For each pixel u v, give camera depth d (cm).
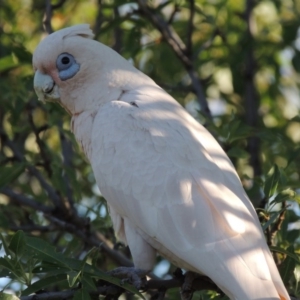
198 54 1548
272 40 1692
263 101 1725
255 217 966
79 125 1120
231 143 1287
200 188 965
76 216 1322
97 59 1116
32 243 925
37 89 1141
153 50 1675
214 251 919
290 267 1012
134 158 1009
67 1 1748
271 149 1527
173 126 1023
